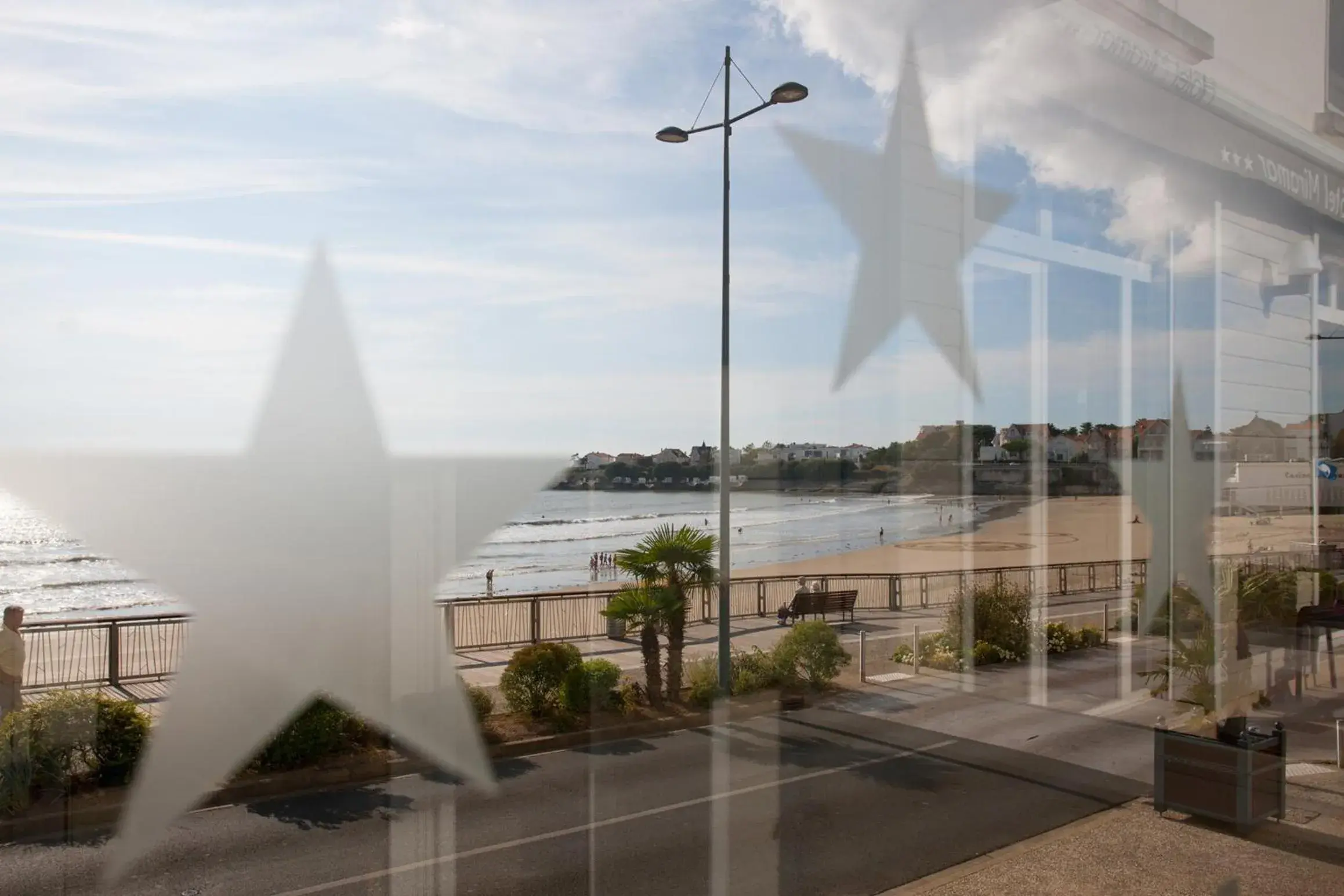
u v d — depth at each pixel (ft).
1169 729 14.12
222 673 6.07
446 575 7.48
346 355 6.81
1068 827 12.00
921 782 11.78
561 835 8.36
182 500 5.98
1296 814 12.98
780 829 10.52
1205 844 12.03
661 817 9.39
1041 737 13.19
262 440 6.34
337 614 6.64
